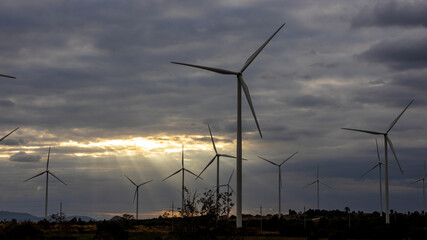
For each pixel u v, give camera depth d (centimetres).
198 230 5906
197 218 5925
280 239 8319
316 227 10819
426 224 12706
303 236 9356
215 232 5928
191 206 5962
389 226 9656
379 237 9375
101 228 7975
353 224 11638
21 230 5153
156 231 10019
